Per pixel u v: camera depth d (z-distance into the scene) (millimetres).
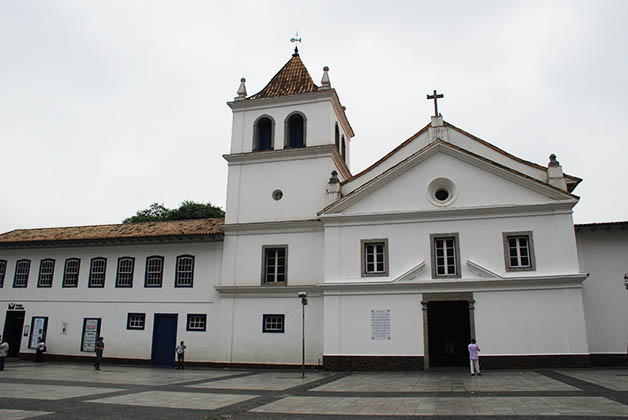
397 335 20891
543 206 20484
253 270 24625
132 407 11898
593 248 21656
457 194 21719
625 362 20375
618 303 20953
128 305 26750
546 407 11047
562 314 19453
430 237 21578
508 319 19875
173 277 26281
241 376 19922
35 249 29703
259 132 27156
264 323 23812
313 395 13969
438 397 13094
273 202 25312
